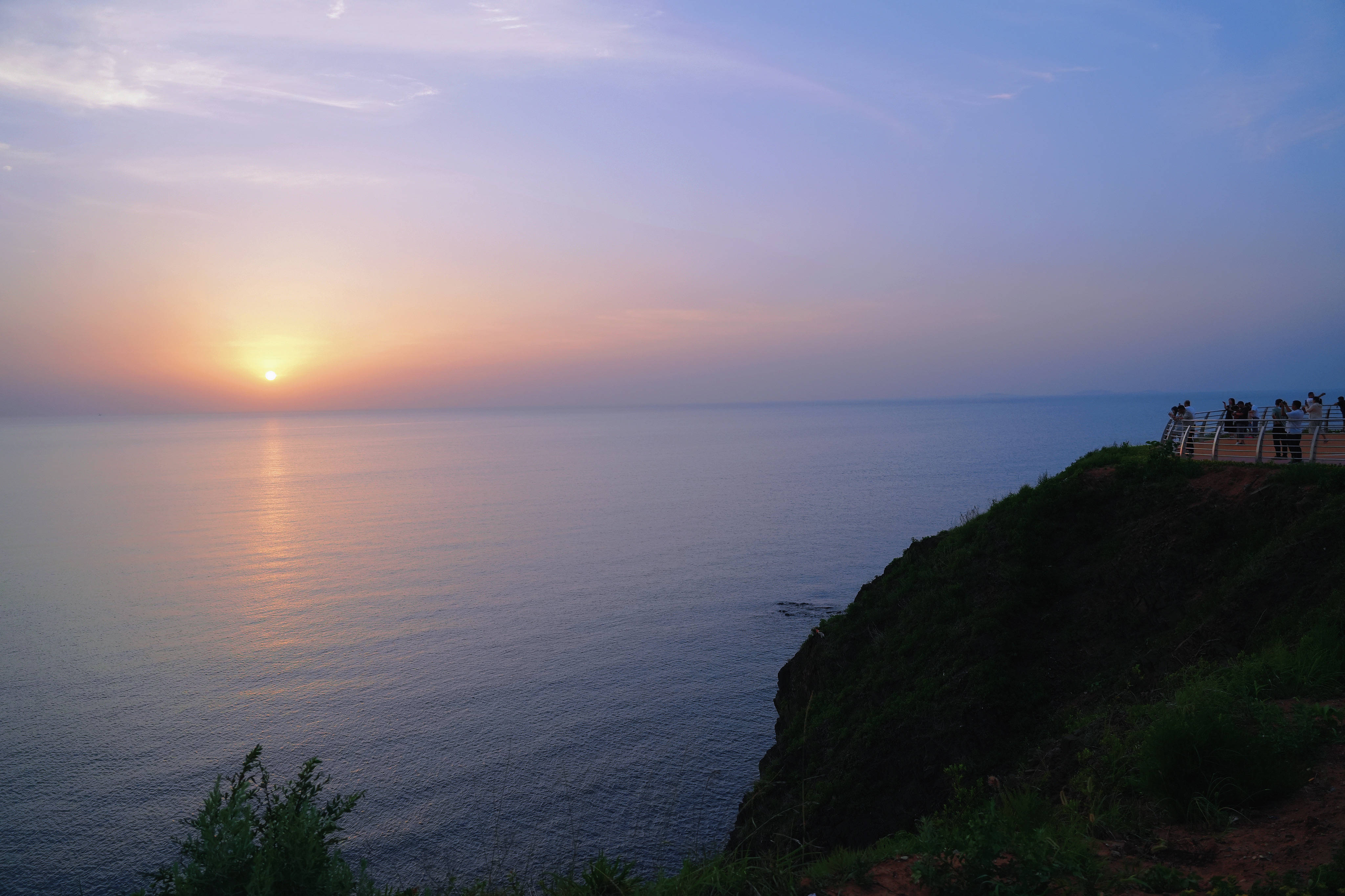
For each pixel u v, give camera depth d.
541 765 42.25
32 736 50.78
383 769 43.31
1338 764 7.57
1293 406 24.41
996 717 17.12
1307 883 5.31
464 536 137.50
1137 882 5.74
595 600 84.12
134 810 40.25
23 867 35.06
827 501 159.88
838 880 6.34
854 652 23.59
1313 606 14.13
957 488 170.88
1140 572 18.77
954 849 6.23
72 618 84.81
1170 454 22.58
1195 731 7.57
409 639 71.94
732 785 38.53
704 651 62.97
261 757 46.22
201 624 81.00
